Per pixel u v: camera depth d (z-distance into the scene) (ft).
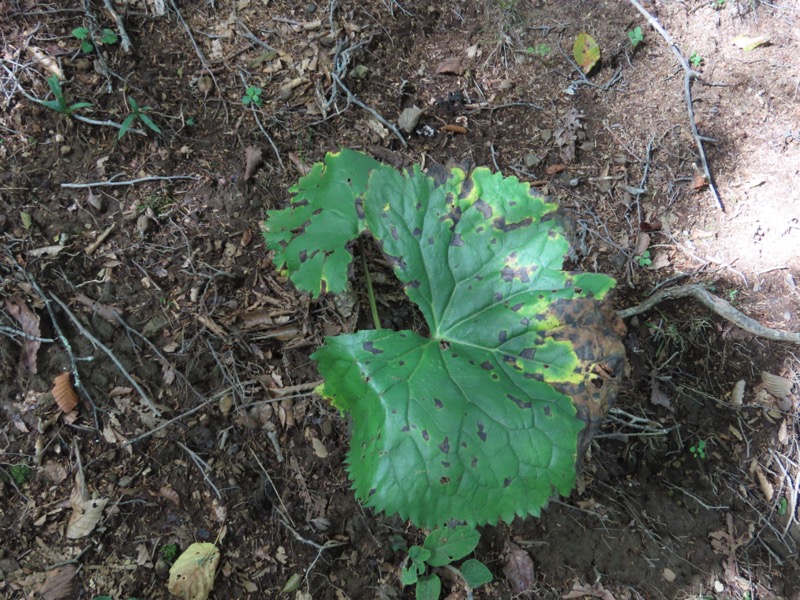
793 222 2.60
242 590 1.84
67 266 2.03
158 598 1.78
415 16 2.73
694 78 2.79
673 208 2.59
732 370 2.39
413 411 1.63
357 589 1.91
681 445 2.28
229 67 2.47
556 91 2.71
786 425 2.34
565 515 2.12
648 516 2.17
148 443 1.92
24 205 2.06
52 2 2.29
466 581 1.89
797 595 2.11
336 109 2.49
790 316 2.46
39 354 1.92
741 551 2.16
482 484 1.59
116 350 1.99
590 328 1.75
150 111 2.27
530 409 1.66
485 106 2.64
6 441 1.84
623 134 2.67
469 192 1.89
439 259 1.87
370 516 1.99
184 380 2.01
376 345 1.76
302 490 1.98
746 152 2.69
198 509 1.89
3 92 2.14
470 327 1.82
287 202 2.29
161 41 2.42
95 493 1.84
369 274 2.23
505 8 2.79
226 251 2.20
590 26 2.82
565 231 1.85
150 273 2.10
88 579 1.76
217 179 2.27
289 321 2.15
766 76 2.82
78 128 2.18
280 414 2.04
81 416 1.91
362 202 1.87
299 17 2.61
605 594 2.02
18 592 1.71
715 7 2.91
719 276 2.49
